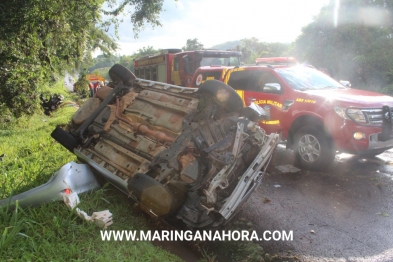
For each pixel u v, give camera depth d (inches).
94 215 149.1
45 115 597.6
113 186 194.9
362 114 217.0
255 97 287.1
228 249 152.1
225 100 167.9
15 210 140.3
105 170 176.7
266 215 180.4
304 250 148.1
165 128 178.2
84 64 644.7
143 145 175.2
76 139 211.8
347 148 222.4
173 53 678.5
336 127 222.5
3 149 298.2
